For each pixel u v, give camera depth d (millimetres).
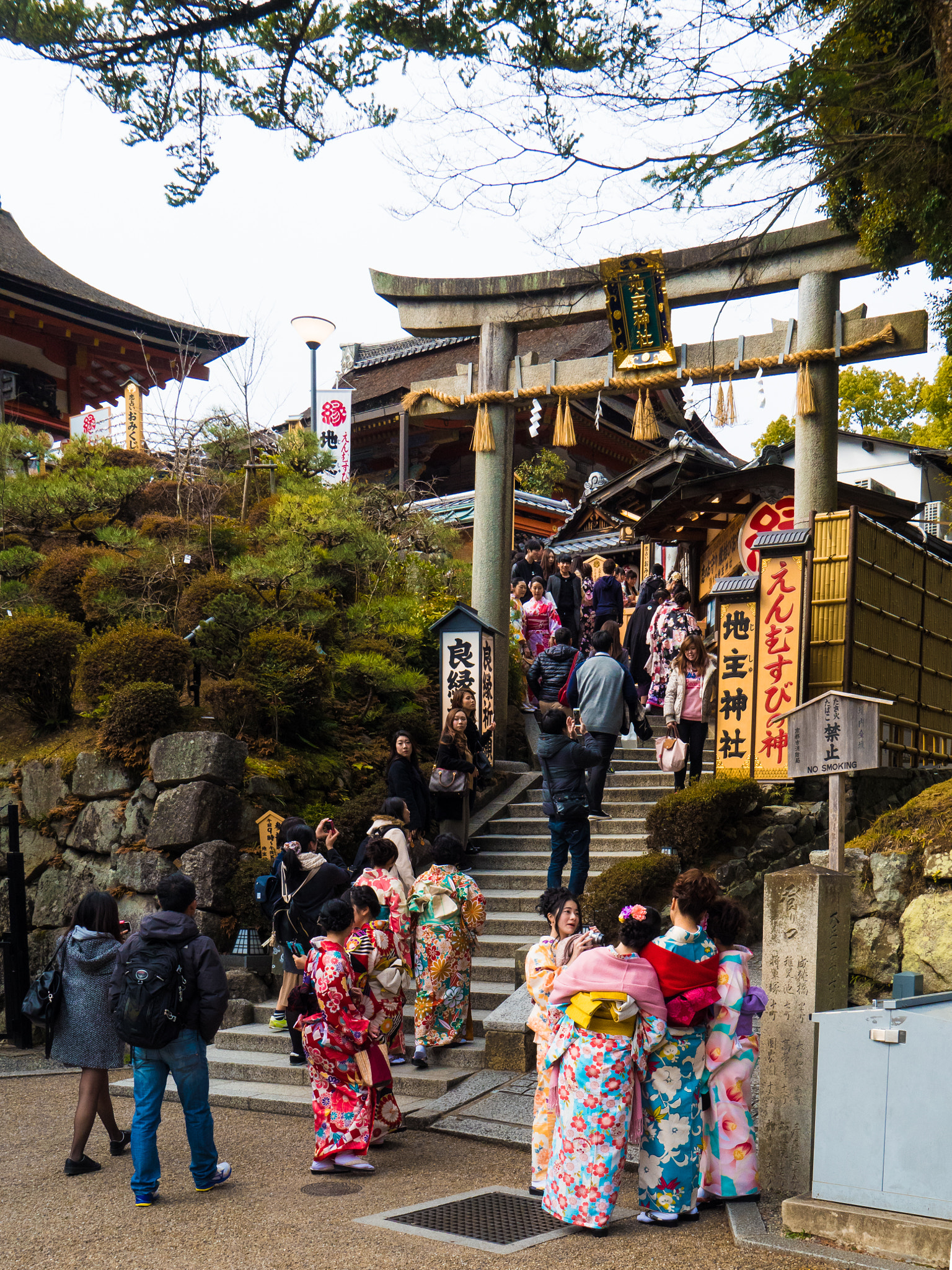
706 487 13484
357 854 7910
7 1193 5172
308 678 10148
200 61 5500
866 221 7754
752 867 8406
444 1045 6930
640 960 4703
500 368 11852
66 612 12227
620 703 9625
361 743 11055
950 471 22234
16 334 23578
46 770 10188
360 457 28703
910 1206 4262
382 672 11234
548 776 8273
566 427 11617
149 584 11906
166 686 9812
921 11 5223
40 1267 4207
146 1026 4941
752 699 9320
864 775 9242
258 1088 6988
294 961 7211
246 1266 4172
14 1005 9391
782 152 5203
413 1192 5102
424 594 14352
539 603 13469
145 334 24250
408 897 7266
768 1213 4672
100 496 13258
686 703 9812
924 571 10742
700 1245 4379
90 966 5605
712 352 10672
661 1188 4637
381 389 29328
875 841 6004
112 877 9289
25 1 4977
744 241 5656
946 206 6016
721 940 4910
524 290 11672
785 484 12844
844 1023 4512
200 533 13250
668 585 14320
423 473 28188
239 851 8969
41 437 15180
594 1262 4184
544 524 23422
